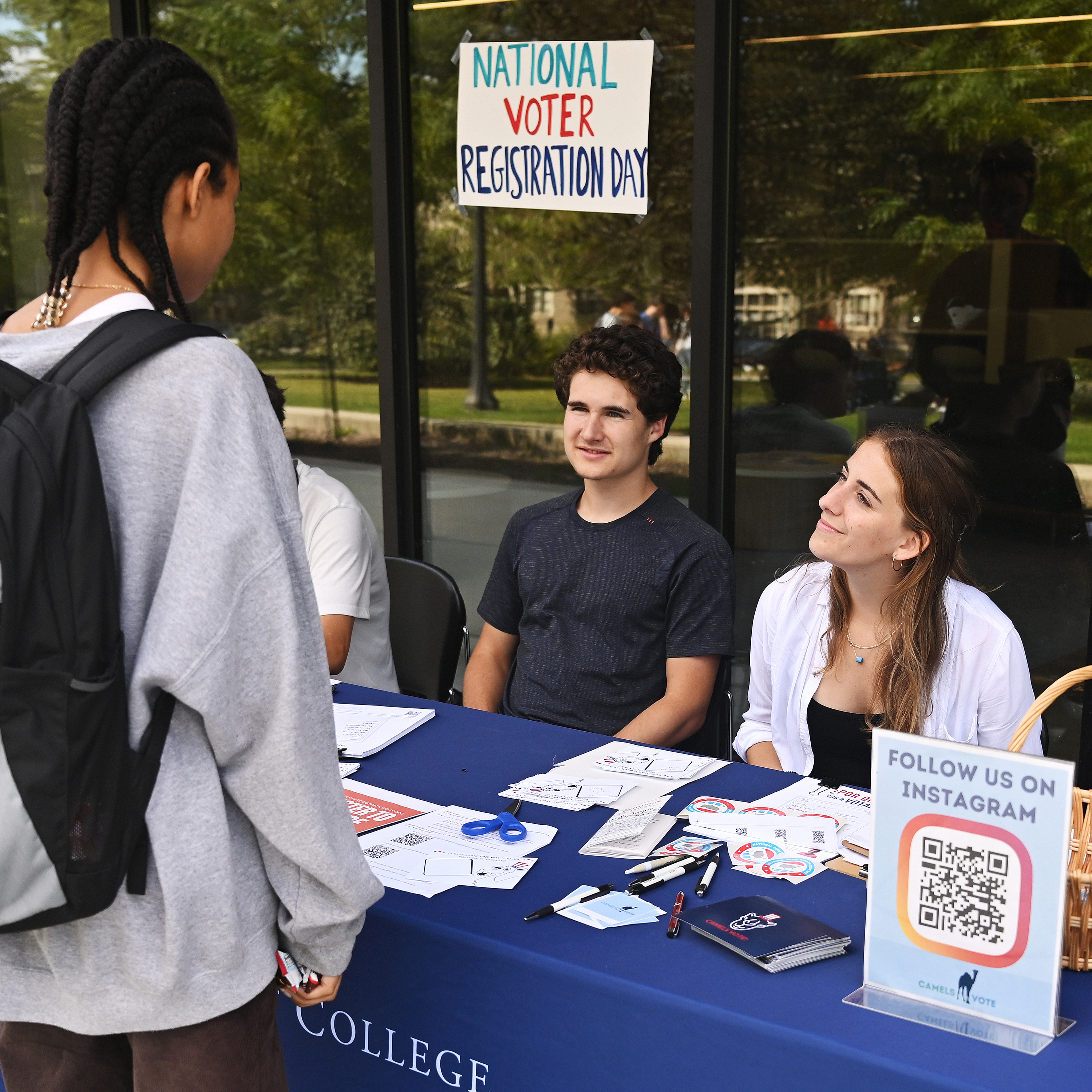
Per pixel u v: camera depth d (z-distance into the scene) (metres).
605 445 2.35
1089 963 1.23
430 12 3.53
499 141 3.50
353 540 2.54
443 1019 1.35
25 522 0.92
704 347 3.23
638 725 2.24
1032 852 1.10
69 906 0.94
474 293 3.67
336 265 3.84
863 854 1.49
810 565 2.21
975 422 3.15
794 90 3.12
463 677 3.82
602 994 1.22
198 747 1.00
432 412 3.83
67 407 0.94
